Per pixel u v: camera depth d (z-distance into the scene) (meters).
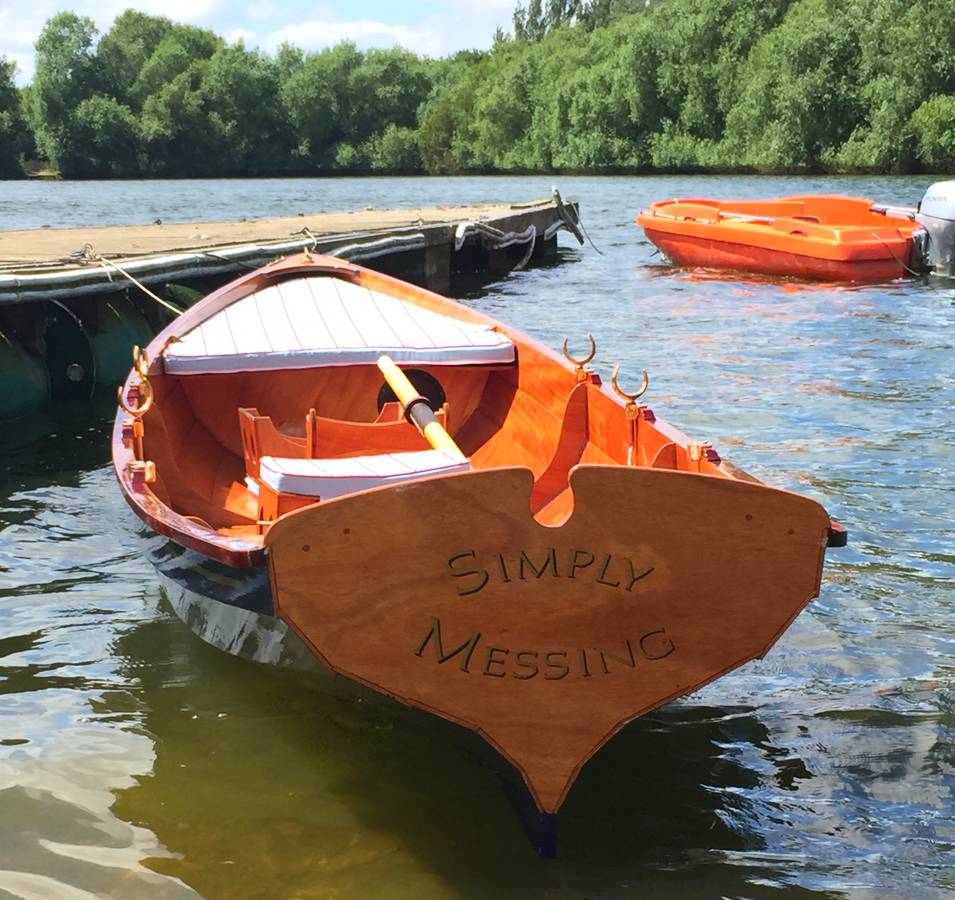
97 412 9.07
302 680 4.39
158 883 3.23
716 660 3.34
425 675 3.26
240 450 6.39
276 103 86.00
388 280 7.77
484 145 76.06
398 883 3.25
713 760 3.96
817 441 7.84
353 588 3.15
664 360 10.81
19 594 5.37
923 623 5.03
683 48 59.41
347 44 89.00
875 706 4.32
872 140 47.75
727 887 3.26
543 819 3.37
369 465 4.22
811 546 3.24
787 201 18.09
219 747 3.99
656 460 4.26
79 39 81.00
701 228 17.33
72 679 4.50
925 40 45.94
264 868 3.31
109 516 6.54
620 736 4.11
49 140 79.56
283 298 7.29
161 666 4.61
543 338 12.24
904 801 3.71
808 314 13.41
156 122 80.62
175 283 11.78
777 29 55.34
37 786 3.72
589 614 3.22
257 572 3.68
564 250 22.95
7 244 12.88
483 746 3.91
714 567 3.22
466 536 3.12
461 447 6.43
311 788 3.73
